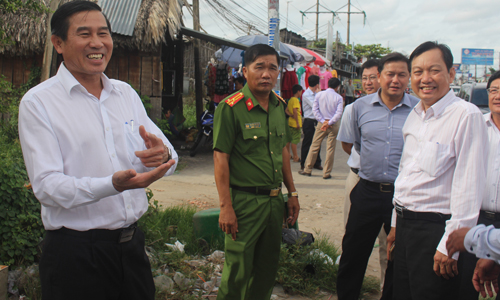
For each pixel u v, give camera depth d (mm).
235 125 2592
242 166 2639
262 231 2695
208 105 11906
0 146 4742
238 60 13031
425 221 2266
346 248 3094
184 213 4785
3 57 8773
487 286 2312
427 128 2303
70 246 1767
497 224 2703
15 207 3229
